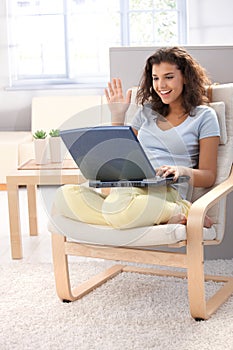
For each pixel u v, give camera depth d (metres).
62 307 2.48
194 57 3.06
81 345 2.12
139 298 2.55
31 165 3.42
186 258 2.27
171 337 2.16
